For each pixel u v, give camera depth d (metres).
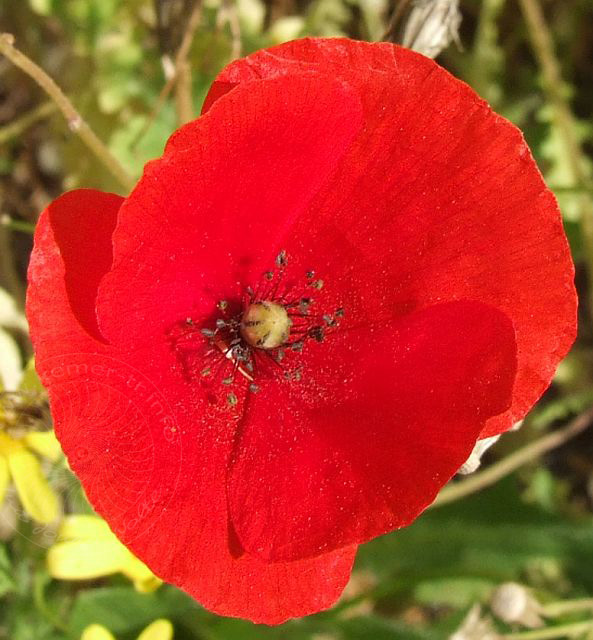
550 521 0.12
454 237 0.07
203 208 0.07
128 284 0.06
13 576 0.09
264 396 0.08
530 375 0.07
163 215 0.06
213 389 0.07
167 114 0.12
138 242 0.06
